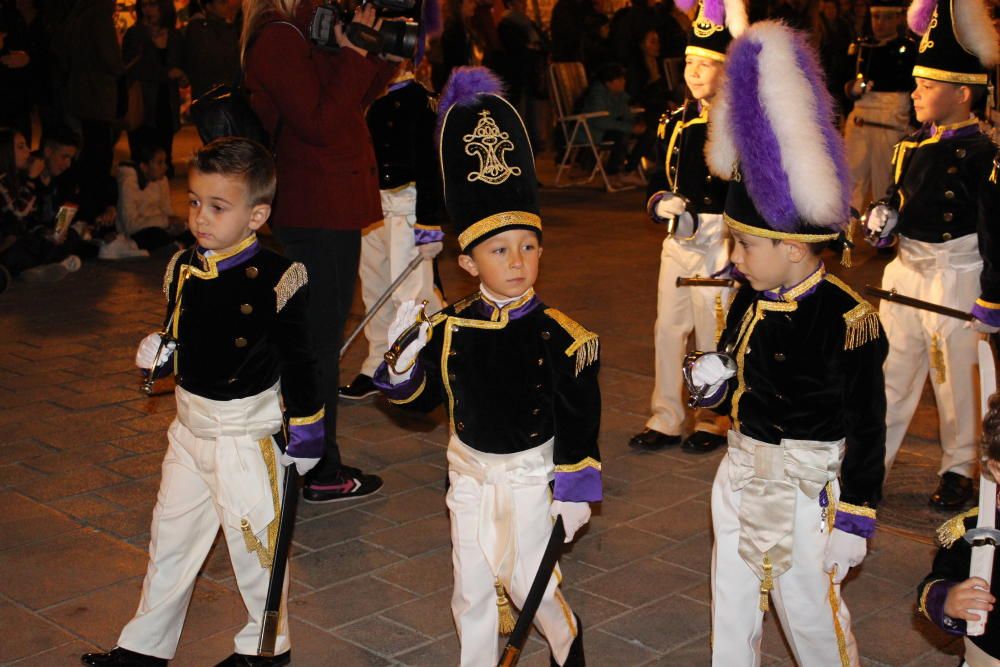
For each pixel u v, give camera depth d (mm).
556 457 3016
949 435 4781
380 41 4457
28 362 6715
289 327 3262
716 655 3076
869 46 9633
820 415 2928
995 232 4238
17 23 11766
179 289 3303
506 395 3010
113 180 10211
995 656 2500
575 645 3229
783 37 2811
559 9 14602
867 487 2898
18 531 4508
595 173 14117
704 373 2924
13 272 8781
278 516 3367
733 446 3055
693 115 5215
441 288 6656
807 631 3014
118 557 4305
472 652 3088
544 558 2955
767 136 2756
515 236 2953
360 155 4789
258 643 3479
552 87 13828
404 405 3133
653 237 10391
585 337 2982
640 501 4840
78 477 5043
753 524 2975
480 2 14383
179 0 16500
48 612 3891
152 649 3443
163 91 12805
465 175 2973
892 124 9625
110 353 6918
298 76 4398
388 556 4355
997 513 2480
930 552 4359
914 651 3662
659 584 4113
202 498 3396
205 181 3176
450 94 3051
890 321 4832
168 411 5887
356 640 3746
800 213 2768
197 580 4152
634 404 6070
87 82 10914
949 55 4512
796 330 2912
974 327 4379
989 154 4512
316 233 4719
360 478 4949
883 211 4719
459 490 3078
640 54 13992
